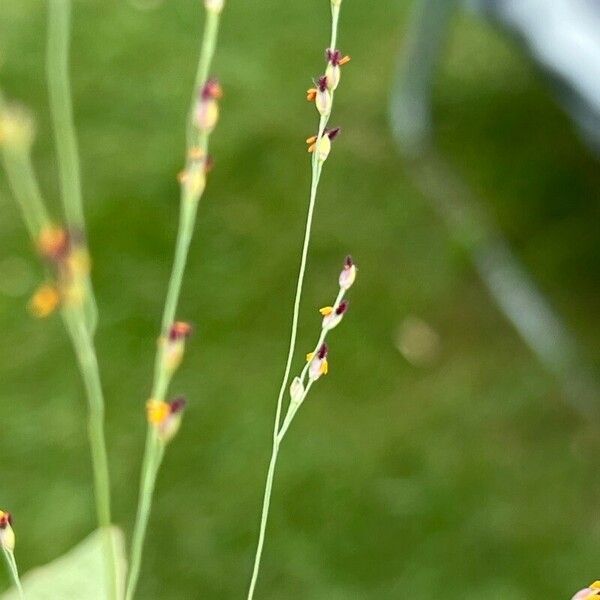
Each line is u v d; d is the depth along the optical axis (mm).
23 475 521
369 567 490
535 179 679
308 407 550
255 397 552
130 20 801
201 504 511
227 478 520
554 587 485
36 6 812
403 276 619
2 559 483
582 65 482
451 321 597
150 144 703
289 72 762
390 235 645
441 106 735
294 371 568
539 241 641
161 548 495
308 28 801
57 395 553
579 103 495
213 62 769
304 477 521
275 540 498
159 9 812
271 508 509
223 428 539
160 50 779
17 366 565
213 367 568
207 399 551
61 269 194
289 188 672
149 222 645
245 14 811
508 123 719
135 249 629
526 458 534
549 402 557
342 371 567
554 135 708
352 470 524
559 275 620
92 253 623
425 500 514
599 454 535
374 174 685
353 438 538
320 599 478
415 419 548
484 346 585
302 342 582
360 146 703
